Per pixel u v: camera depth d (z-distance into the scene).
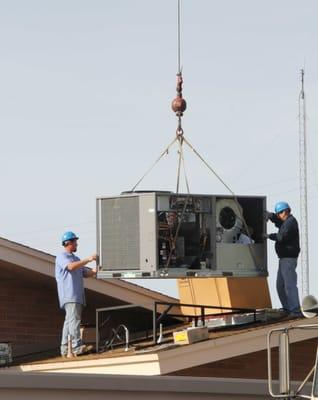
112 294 27.00
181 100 22.78
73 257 24.62
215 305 24.86
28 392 16.80
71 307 24.56
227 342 22.75
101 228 22.73
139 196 22.22
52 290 29.45
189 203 22.38
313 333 23.08
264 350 23.16
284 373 15.35
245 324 23.94
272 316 23.92
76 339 24.64
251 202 23.03
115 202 22.58
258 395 19.31
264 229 23.12
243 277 23.00
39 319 29.27
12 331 28.97
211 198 22.58
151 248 21.98
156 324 24.81
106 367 23.33
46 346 29.20
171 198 22.22
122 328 28.19
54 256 27.08
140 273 22.16
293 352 23.48
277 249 23.98
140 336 27.06
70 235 24.59
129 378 17.84
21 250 26.77
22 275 28.19
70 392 17.22
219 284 24.77
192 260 22.38
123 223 22.44
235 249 22.78
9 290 29.03
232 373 23.17
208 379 18.80
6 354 26.72
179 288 25.66
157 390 18.17
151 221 22.00
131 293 27.12
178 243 22.28
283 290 24.06
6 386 16.50
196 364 22.72
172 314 24.94
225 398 18.95
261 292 24.84
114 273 22.52
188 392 18.53
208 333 23.41
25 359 27.91
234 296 24.58
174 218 22.20
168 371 22.53
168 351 22.52
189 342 22.78
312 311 16.00
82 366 23.84
